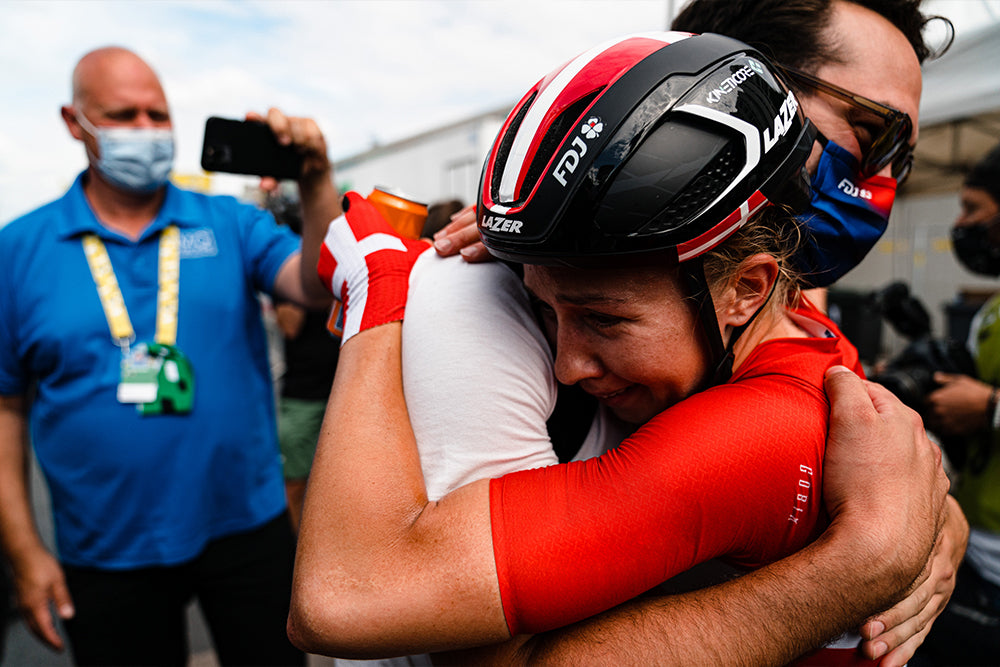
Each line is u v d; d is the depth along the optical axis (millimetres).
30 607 1598
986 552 1655
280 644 1724
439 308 690
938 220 7758
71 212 1593
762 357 704
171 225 1651
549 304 636
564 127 590
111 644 1582
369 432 657
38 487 4355
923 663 997
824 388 692
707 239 575
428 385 660
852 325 6121
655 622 609
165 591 1620
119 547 1564
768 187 608
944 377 1755
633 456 597
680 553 575
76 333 1527
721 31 899
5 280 1552
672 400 677
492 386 642
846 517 630
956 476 1812
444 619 561
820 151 787
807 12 804
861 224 809
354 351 727
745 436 600
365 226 836
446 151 7734
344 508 611
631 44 639
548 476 597
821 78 790
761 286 667
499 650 629
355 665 772
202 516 1609
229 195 1804
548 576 547
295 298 1702
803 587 599
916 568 634
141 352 1562
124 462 1547
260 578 1697
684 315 609
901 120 779
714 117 580
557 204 563
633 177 552
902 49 813
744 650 590
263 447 1741
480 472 636
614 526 557
